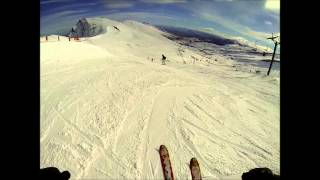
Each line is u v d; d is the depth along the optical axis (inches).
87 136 500.1
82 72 815.7
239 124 590.2
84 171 412.8
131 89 707.4
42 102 604.4
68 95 645.9
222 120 597.3
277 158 475.2
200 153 473.7
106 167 424.2
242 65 1371.8
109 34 2237.9
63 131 508.7
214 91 763.4
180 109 621.0
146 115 582.2
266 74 1098.1
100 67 890.7
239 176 420.8
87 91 673.6
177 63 1280.8
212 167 442.0
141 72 874.8
